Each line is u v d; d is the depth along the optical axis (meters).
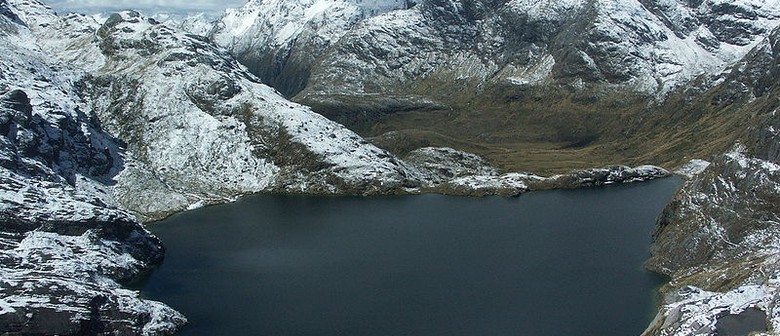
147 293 160.88
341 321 141.50
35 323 132.88
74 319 134.25
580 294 153.25
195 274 173.88
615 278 163.12
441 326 137.75
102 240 176.38
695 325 115.38
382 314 144.38
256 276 170.62
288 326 139.88
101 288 147.62
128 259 176.25
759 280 132.75
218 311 149.00
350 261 181.12
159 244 190.50
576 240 196.62
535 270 169.88
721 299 123.00
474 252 186.75
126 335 136.75
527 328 135.88
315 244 198.38
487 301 150.12
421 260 180.38
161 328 139.12
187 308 151.38
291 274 171.50
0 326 130.50
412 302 150.50
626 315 141.12
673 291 149.38
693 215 175.00
